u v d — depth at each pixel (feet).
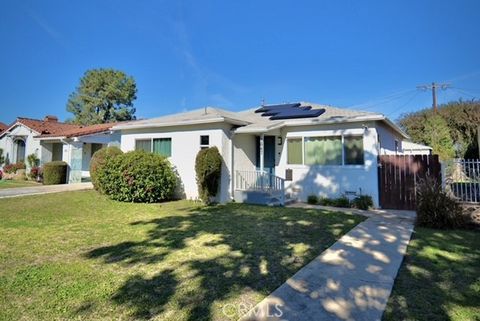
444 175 34.94
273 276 14.90
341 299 12.43
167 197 42.47
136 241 20.97
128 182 38.24
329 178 40.16
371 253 18.54
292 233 23.56
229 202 40.88
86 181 64.75
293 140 43.57
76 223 26.40
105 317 10.91
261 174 41.60
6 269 15.44
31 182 61.98
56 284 13.66
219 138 40.55
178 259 17.28
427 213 26.08
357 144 38.78
